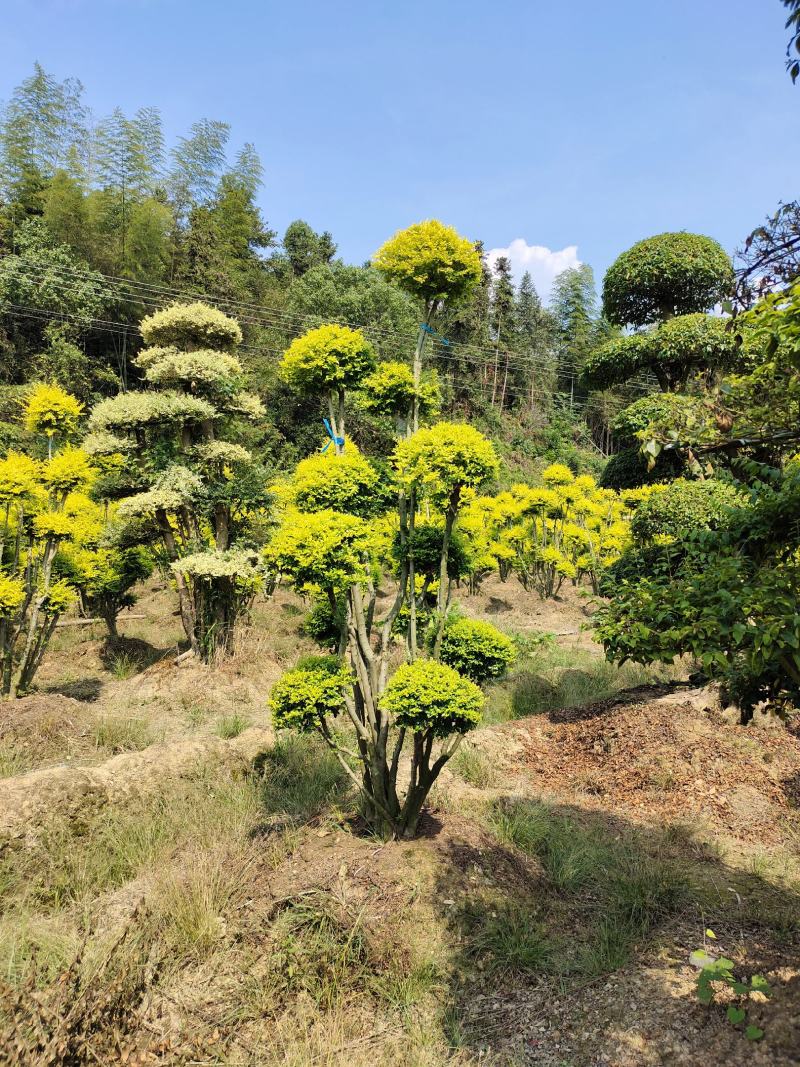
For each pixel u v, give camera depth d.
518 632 10.52
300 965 2.87
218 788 4.74
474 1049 2.52
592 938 3.15
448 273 4.13
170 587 13.12
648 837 4.36
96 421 8.10
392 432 4.70
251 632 9.47
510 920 3.22
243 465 9.60
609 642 2.48
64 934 3.09
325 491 3.91
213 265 24.64
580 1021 2.58
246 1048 2.50
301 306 26.34
